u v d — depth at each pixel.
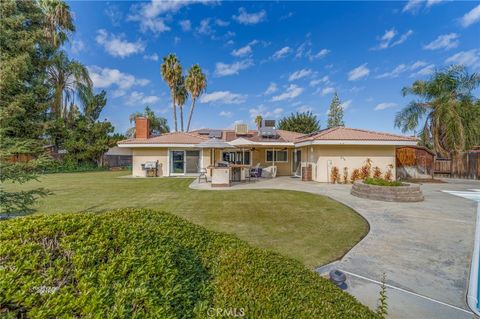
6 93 7.66
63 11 25.17
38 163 5.61
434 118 18.08
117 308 1.43
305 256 4.38
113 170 29.41
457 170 18.31
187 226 3.25
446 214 7.49
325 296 2.06
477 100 17.38
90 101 28.86
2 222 2.04
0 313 1.31
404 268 3.96
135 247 1.97
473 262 4.18
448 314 2.82
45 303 1.38
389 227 6.16
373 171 15.82
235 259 2.40
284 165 21.73
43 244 1.81
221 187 13.53
